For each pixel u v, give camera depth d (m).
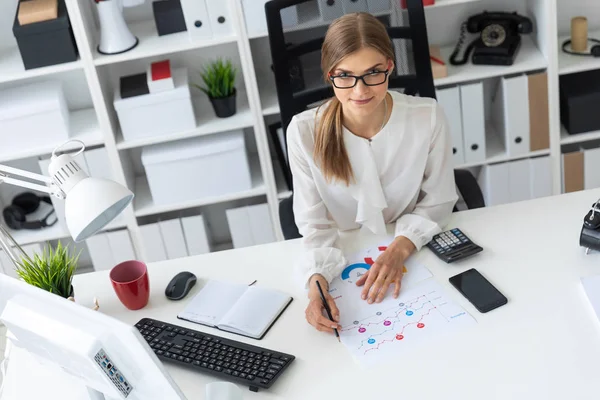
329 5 2.33
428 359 1.70
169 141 3.16
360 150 2.06
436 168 2.12
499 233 2.07
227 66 3.04
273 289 1.97
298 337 1.82
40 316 1.47
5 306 1.57
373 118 2.03
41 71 2.89
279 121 3.24
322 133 2.03
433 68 3.06
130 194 1.64
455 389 1.62
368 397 1.63
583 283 1.83
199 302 1.97
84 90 3.26
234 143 3.09
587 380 1.59
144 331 1.87
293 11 2.31
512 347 1.70
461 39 3.17
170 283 2.01
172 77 3.02
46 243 3.31
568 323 1.74
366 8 2.35
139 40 3.01
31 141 3.04
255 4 2.83
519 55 3.15
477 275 1.91
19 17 2.81
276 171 3.34
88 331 1.40
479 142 3.20
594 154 3.22
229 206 3.54
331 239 2.10
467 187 2.38
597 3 3.27
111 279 1.97
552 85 3.09
